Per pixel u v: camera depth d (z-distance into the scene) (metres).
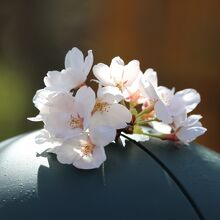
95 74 0.48
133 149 0.49
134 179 0.46
